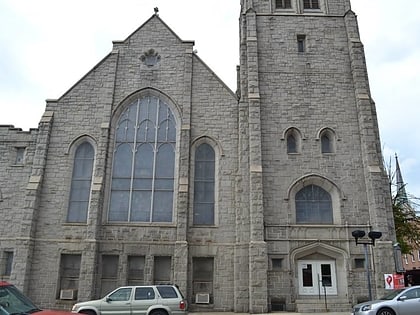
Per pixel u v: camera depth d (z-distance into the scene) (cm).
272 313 2267
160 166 2745
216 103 2841
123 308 1781
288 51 2950
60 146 2759
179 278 2416
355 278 2398
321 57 2933
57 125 2803
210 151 2764
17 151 2792
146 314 1770
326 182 2606
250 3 3106
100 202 2583
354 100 2808
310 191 2630
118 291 1827
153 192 2684
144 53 2977
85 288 2405
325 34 3006
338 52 2948
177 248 2469
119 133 2816
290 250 2450
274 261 2439
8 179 2714
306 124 2742
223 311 2412
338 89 2839
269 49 2955
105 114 2809
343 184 2600
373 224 2477
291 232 2492
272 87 2838
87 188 2697
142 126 2833
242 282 2416
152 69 2931
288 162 2645
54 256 2531
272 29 3020
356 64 2856
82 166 2750
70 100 2859
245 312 2353
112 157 2756
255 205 2470
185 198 2561
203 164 2731
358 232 1981
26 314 811
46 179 2683
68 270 2533
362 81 2808
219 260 2514
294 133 2739
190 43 2998
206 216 2622
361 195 2575
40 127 2769
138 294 1817
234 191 2639
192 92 2870
